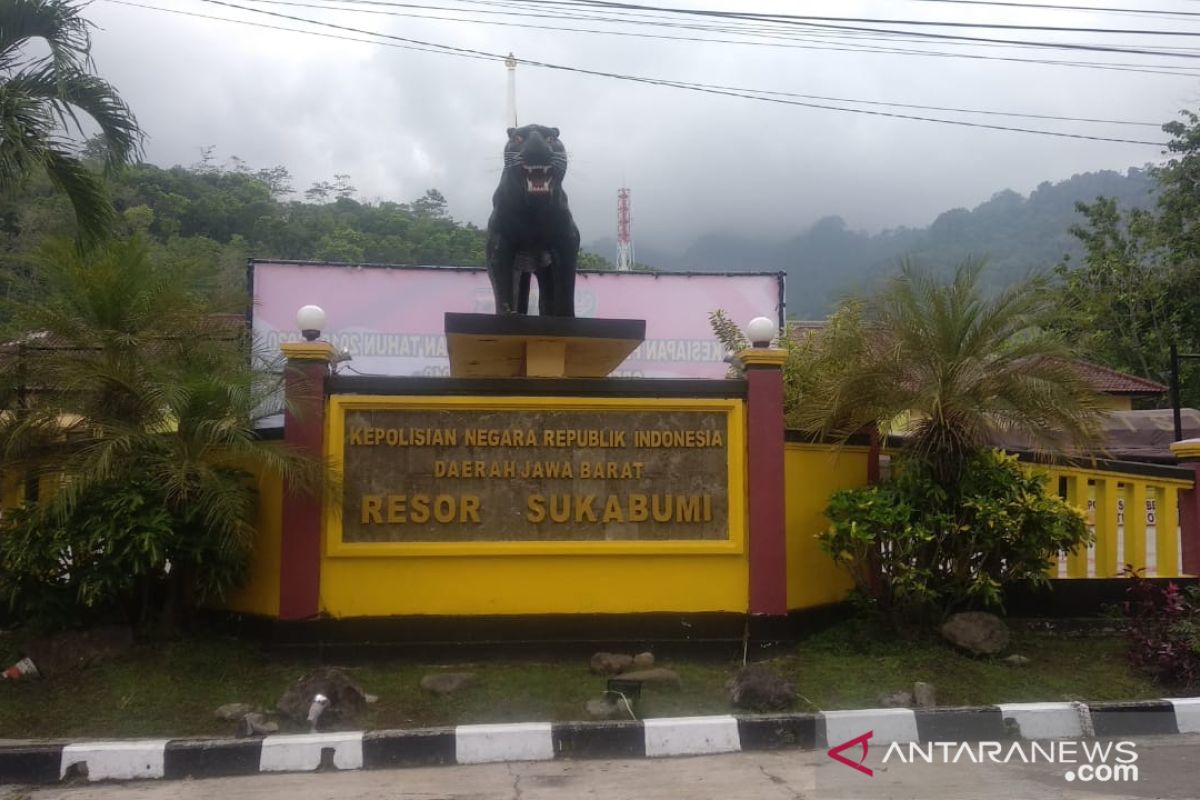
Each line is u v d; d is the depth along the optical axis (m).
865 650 7.08
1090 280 24.78
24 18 8.42
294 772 5.26
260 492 7.05
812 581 7.58
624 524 7.12
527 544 6.99
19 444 6.41
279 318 12.44
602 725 5.57
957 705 6.18
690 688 6.45
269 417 7.08
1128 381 19.48
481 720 5.90
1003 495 6.98
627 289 12.95
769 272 13.10
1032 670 6.87
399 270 12.70
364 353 12.54
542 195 7.61
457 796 4.84
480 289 12.79
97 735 5.67
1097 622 7.86
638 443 7.17
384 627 6.84
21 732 5.70
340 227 43.88
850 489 7.36
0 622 7.05
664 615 7.07
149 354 6.72
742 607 7.13
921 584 6.88
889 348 7.01
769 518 7.15
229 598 7.18
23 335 6.55
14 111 8.08
